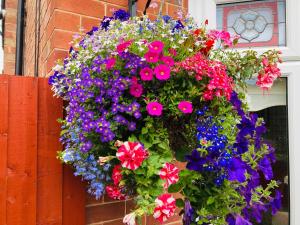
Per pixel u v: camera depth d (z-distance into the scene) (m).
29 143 1.41
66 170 1.49
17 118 1.39
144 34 1.24
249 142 1.27
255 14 2.11
